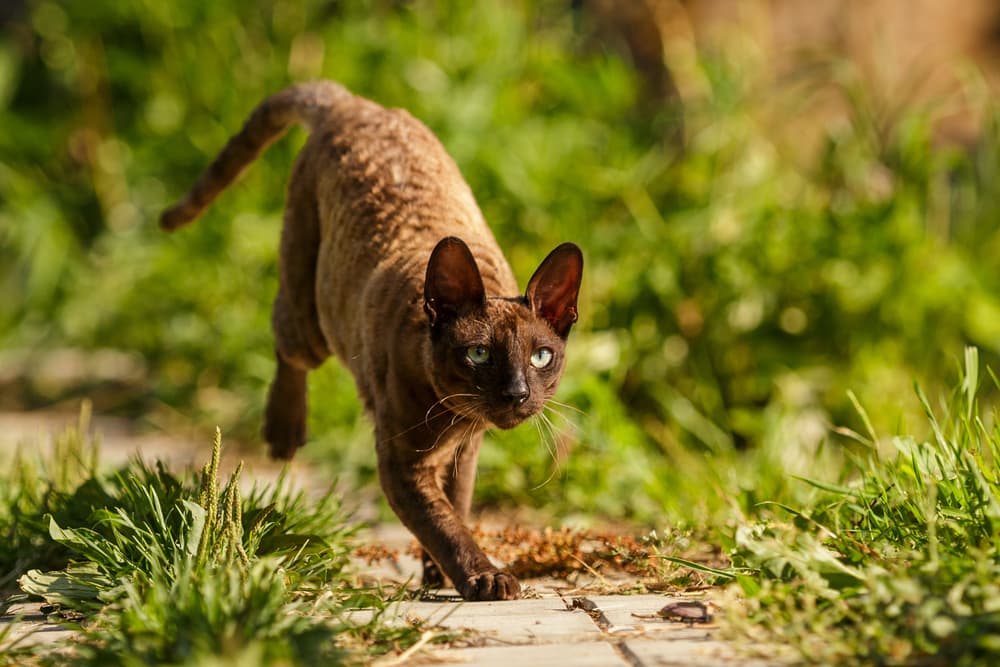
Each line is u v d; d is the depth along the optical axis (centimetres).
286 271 789
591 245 1154
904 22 1645
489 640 514
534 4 1454
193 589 491
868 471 653
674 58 1356
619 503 889
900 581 475
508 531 764
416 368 639
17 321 1546
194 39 1446
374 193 719
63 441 805
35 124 1586
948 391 1112
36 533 675
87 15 1498
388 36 1321
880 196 1202
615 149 1248
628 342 1112
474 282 624
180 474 892
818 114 1482
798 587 519
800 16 1570
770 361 1141
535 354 637
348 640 502
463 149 1202
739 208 1185
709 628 520
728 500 739
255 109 858
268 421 840
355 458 1016
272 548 616
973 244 1239
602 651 489
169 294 1366
